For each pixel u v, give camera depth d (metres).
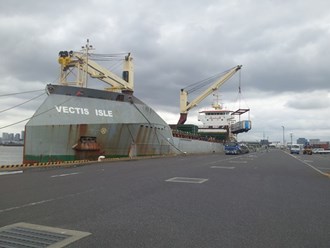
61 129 24.44
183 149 49.31
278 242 5.64
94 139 26.73
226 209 8.37
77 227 6.44
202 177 15.98
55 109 24.66
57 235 5.91
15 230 6.22
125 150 30.33
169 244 5.44
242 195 10.66
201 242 5.58
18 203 8.80
